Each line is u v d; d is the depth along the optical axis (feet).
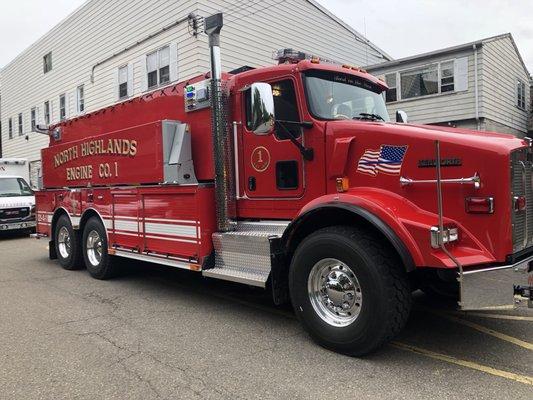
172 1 44.83
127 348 14.33
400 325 12.60
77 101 62.64
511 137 13.67
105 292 21.67
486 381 11.60
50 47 68.74
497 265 12.16
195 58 42.60
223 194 17.29
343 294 13.41
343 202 13.20
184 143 18.80
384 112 18.03
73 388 11.71
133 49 50.47
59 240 28.17
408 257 12.01
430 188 12.80
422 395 10.94
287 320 16.93
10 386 11.88
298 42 52.90
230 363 13.05
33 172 77.41
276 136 16.01
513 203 12.19
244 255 16.21
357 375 12.09
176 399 11.05
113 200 22.54
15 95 82.12
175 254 18.80
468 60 52.16
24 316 17.88
